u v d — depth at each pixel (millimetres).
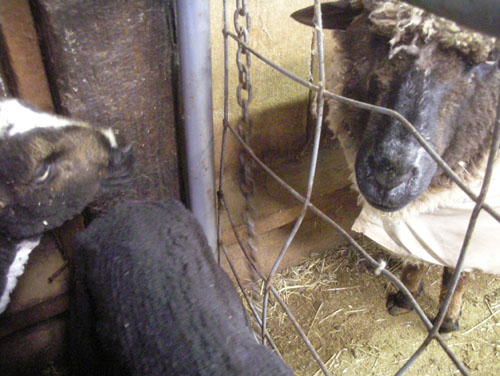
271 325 1070
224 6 625
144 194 830
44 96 717
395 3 634
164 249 637
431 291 1147
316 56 1048
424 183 671
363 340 1045
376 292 1152
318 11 430
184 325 545
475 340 1041
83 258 664
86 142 693
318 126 487
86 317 717
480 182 765
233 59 930
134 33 653
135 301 576
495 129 312
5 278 763
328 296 1143
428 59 613
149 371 513
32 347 923
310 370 989
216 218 866
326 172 1103
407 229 870
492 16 233
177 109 764
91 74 658
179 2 601
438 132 662
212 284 616
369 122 687
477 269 854
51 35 608
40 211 708
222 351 518
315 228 1168
